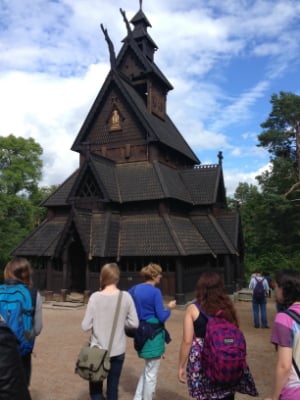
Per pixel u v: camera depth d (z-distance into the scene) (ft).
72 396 25.03
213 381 13.97
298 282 13.91
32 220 146.92
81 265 79.61
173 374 29.68
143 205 77.36
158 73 95.91
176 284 67.10
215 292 15.56
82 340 42.04
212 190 86.33
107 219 73.10
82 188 77.97
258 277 50.90
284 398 12.51
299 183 115.34
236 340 14.08
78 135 90.17
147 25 100.22
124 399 24.11
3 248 136.98
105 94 88.48
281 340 12.71
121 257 70.90
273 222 125.59
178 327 50.14
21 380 11.76
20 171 137.08
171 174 86.53
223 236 80.12
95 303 18.28
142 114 83.15
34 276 79.05
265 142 130.11
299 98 123.54
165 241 69.62
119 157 86.07
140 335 19.48
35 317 16.70
